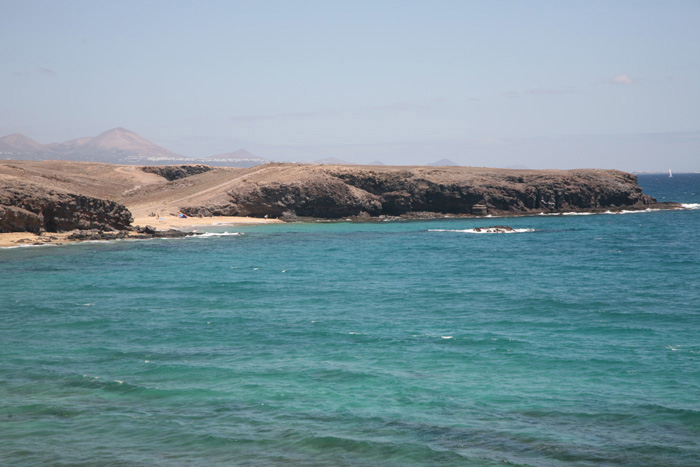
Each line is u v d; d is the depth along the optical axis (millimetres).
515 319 38719
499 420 21938
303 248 85438
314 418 22203
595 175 160750
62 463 18641
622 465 18453
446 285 52938
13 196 88562
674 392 24469
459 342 32688
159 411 22906
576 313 40312
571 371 27438
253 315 40188
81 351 31094
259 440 20328
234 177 156125
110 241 92312
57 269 62719
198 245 88625
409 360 29438
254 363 28984
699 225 118625
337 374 27203
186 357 30016
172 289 50688
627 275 57938
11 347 31828
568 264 67188
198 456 19172
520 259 72375
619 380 26078
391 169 154625
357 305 43875
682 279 54625
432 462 18750
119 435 20734
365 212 141625
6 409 22938
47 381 26203
